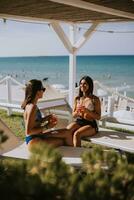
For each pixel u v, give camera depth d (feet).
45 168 4.74
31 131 12.81
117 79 162.91
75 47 25.36
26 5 17.02
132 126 23.25
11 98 27.32
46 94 22.88
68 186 4.42
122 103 27.48
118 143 13.67
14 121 25.98
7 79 26.71
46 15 21.70
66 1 13.50
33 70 209.87
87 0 14.64
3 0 15.43
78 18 23.25
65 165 4.85
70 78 25.90
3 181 4.61
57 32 24.11
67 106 21.27
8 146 12.59
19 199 4.36
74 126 14.96
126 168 4.81
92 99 15.55
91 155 5.39
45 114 21.47
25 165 4.87
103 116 19.43
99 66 205.26
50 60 229.25
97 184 4.48
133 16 20.71
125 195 4.46
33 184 4.33
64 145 13.84
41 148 5.11
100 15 21.29
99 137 14.71
